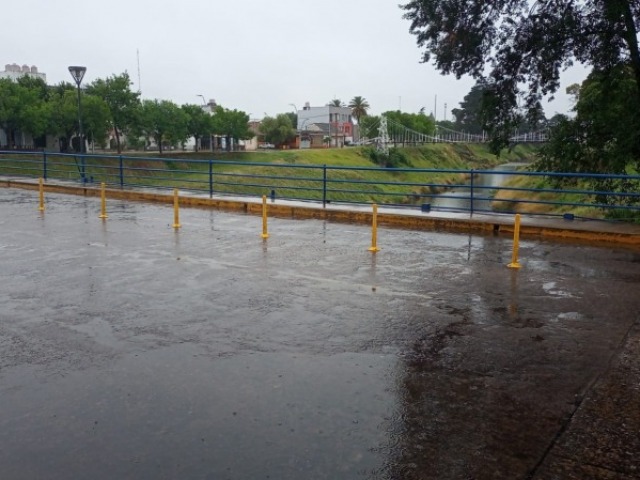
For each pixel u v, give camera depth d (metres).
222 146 93.75
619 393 4.63
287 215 15.05
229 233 12.20
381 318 6.57
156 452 3.76
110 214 14.91
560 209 26.95
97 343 5.71
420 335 6.01
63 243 10.86
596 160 18.81
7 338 5.84
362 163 88.81
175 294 7.47
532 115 19.20
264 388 4.70
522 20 17.98
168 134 65.12
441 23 18.12
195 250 10.34
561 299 7.35
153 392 4.62
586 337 5.95
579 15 17.50
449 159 122.00
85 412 4.29
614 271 8.87
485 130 19.95
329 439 3.92
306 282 8.17
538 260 9.69
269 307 6.96
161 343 5.72
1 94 49.66
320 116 130.12
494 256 10.01
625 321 6.46
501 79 18.84
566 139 19.20
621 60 17.70
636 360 5.32
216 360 5.29
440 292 7.68
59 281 8.06
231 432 4.00
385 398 4.54
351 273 8.73
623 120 17.33
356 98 136.50
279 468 3.58
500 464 3.64
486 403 4.47
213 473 3.53
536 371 5.08
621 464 3.62
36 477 3.50
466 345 5.72
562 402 4.48
